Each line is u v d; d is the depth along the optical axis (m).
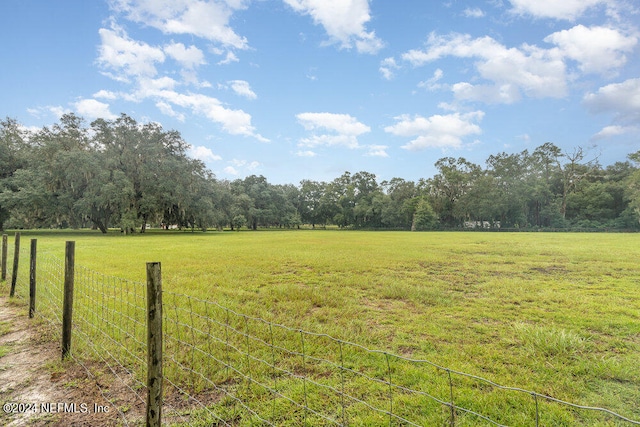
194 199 40.06
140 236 30.72
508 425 2.53
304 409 2.71
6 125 32.81
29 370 3.55
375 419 2.60
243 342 4.16
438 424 2.54
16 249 6.50
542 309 5.73
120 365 3.57
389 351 3.95
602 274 9.23
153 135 37.75
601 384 3.19
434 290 7.02
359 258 12.66
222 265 10.74
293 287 7.24
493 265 10.95
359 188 74.44
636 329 4.66
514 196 54.69
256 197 65.56
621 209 51.59
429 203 60.38
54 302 5.85
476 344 4.13
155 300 2.34
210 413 2.71
